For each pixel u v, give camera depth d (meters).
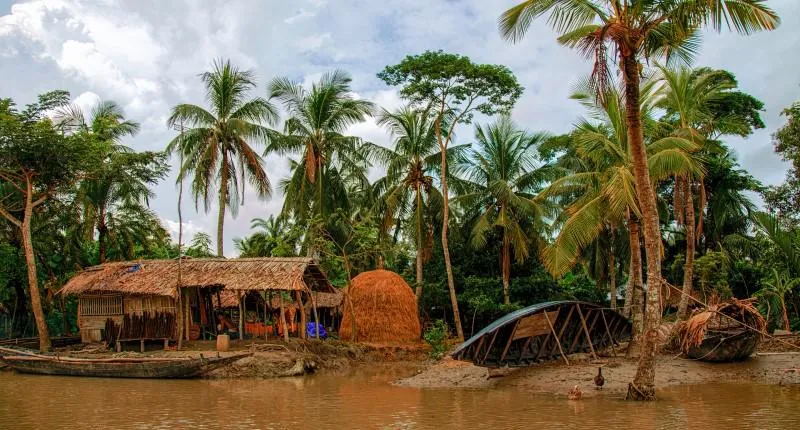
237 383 19.75
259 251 40.72
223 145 31.64
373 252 32.38
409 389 18.22
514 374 19.92
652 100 21.36
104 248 32.53
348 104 33.84
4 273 31.02
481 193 32.94
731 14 12.91
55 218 32.47
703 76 22.53
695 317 20.92
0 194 29.67
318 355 23.95
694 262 30.66
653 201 14.77
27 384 19.56
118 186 32.44
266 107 32.28
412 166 32.66
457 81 29.92
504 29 14.64
